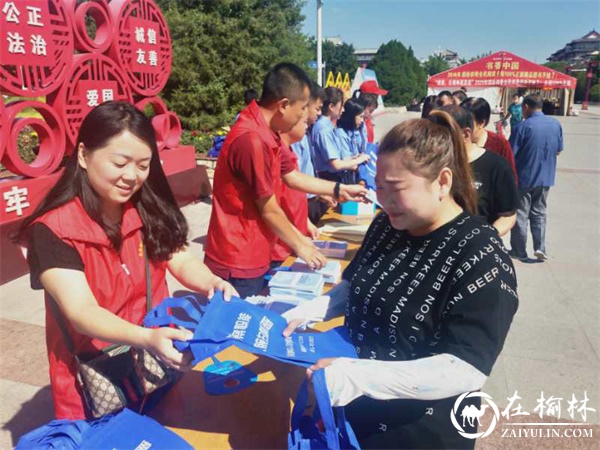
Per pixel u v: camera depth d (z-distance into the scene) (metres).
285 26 12.18
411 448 1.17
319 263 2.19
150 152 1.28
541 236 4.82
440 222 1.13
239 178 2.27
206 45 10.91
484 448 2.28
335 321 1.87
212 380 1.59
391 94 40.06
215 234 2.42
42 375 2.83
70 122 4.34
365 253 1.29
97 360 1.32
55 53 4.09
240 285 2.43
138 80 5.36
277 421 1.41
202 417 1.42
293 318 1.41
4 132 3.68
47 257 1.23
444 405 1.15
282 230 2.24
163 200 1.48
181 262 1.56
